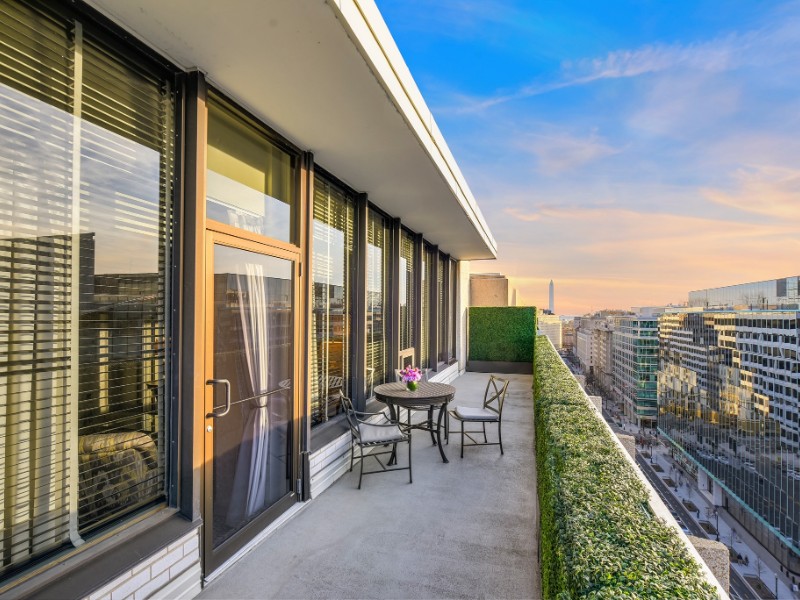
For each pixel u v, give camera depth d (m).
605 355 92.19
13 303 1.38
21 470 1.40
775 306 48.56
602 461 1.82
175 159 2.01
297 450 3.01
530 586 2.14
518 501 3.16
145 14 1.63
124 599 1.61
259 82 2.18
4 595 1.29
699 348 57.50
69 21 1.57
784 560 36.16
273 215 2.86
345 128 2.77
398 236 5.43
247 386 2.48
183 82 2.03
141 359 1.84
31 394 1.43
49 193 1.50
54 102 1.52
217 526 2.22
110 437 1.70
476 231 6.38
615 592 0.91
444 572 2.26
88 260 1.63
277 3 1.57
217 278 2.22
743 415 46.22
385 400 3.95
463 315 10.55
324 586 2.12
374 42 2.01
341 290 4.04
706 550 1.60
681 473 60.41
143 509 1.86
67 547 1.53
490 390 7.99
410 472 3.51
